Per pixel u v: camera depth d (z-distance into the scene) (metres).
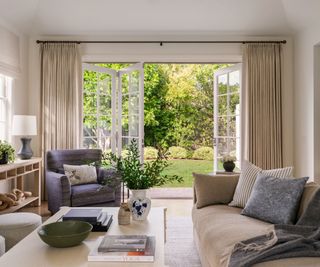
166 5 4.72
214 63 5.59
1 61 4.47
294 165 5.28
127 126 5.61
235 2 4.68
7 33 4.62
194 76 9.30
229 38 5.29
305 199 2.52
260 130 5.20
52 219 2.54
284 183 2.64
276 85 5.21
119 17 4.91
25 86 5.19
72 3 4.69
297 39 5.14
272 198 2.60
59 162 4.56
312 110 4.66
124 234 2.21
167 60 5.46
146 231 2.28
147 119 9.23
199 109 9.36
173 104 9.34
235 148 5.44
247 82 5.21
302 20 4.73
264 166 5.20
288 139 5.31
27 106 5.25
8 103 4.81
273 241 1.93
